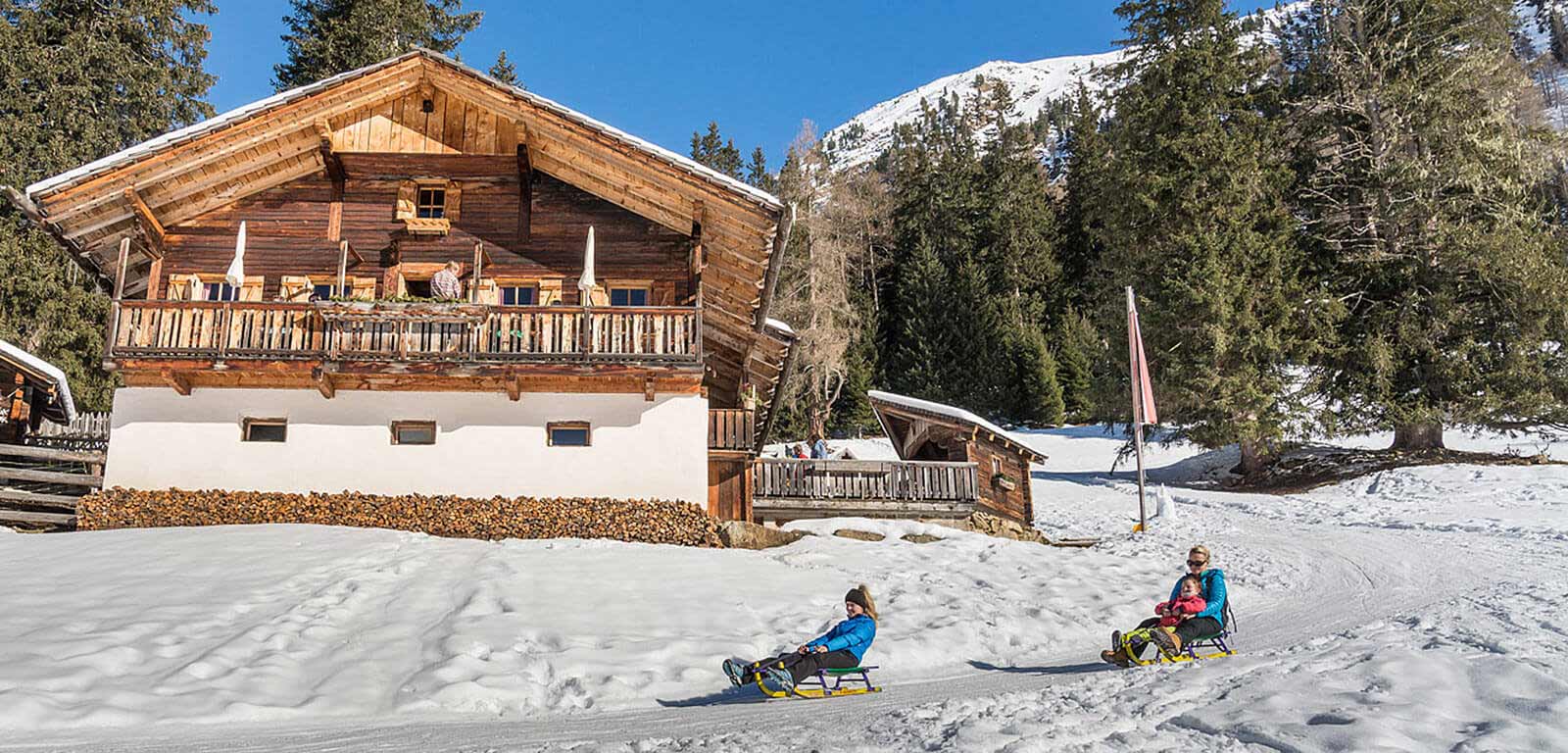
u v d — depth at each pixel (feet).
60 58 99.25
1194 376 110.63
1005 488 78.64
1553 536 61.05
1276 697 20.57
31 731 21.70
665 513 59.77
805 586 44.75
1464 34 118.42
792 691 27.04
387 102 66.85
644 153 62.64
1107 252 131.44
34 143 95.50
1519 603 36.17
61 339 97.45
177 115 110.63
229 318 58.95
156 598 34.81
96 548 44.32
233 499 57.21
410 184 67.00
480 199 67.97
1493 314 111.14
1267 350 110.22
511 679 28.17
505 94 64.34
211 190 65.36
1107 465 143.84
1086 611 42.86
